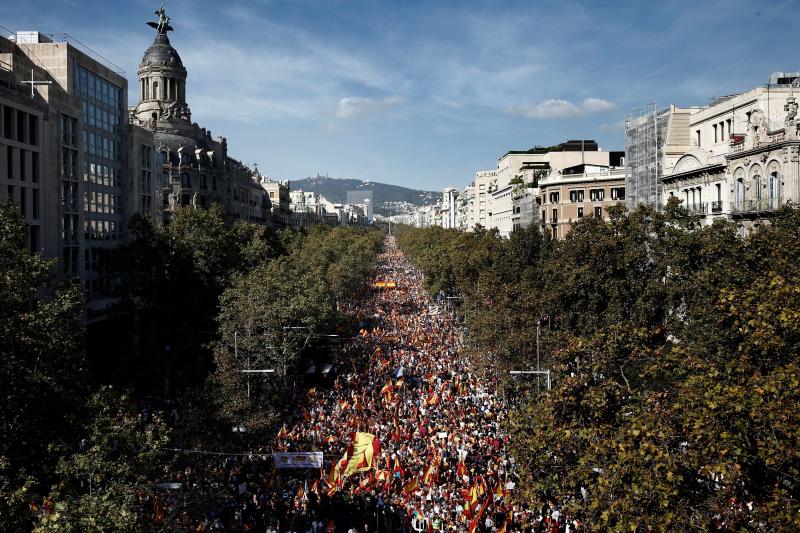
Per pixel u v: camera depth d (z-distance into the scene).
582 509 22.94
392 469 39.38
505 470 38.44
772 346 22.92
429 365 69.19
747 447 18.97
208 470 34.88
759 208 54.78
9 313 27.67
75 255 69.94
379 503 35.97
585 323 48.50
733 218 58.38
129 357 61.12
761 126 55.62
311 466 37.91
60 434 28.62
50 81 64.81
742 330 25.06
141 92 136.00
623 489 20.59
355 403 52.06
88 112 75.19
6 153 55.88
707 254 41.97
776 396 19.56
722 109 66.56
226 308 55.72
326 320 69.31
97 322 75.06
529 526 29.94
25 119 58.94
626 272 49.03
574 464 24.70
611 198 107.81
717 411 19.30
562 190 112.00
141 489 25.70
